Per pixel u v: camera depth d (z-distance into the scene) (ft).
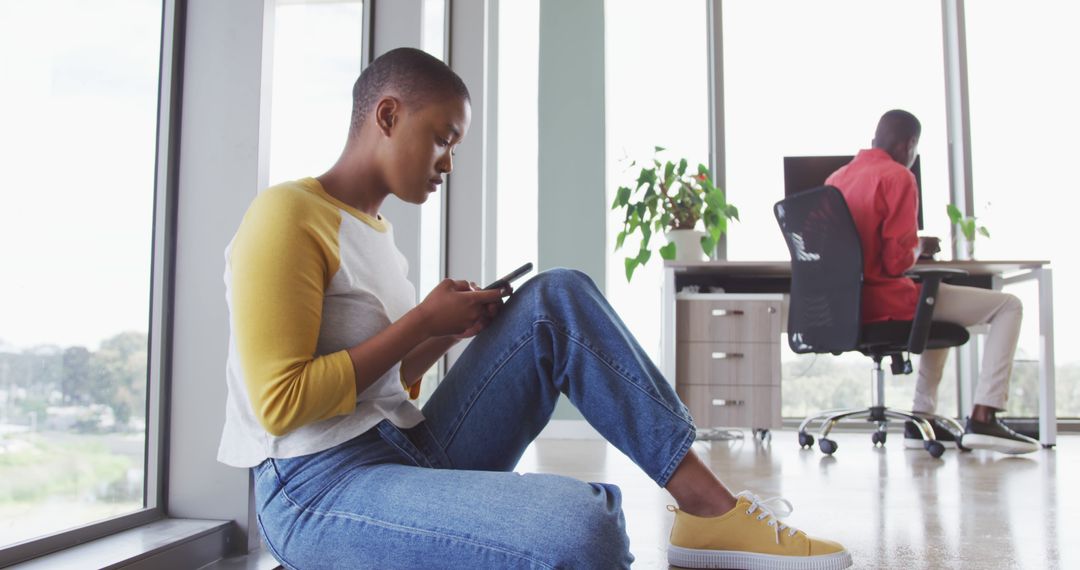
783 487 7.20
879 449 10.91
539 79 14.33
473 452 3.47
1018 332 10.38
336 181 3.30
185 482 4.37
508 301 3.51
